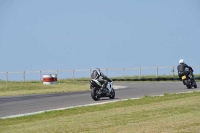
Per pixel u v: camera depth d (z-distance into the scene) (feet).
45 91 217.77
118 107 128.67
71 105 144.36
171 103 128.57
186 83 202.18
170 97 151.33
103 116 108.37
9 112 131.95
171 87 220.64
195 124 90.48
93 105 136.77
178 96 153.58
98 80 159.12
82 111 122.83
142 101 141.79
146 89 210.59
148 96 157.89
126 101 144.36
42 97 182.39
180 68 203.10
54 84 274.16
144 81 315.58
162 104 127.24
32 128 95.86
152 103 132.87
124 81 324.60
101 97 172.65
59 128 93.76
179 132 83.30
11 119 113.50
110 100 156.97
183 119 96.99
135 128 88.74
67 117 110.93
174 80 315.58
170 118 99.55
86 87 245.65
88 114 113.80
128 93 187.73
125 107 124.98
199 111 110.11
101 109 125.80
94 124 96.94
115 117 105.81
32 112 129.29
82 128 92.68
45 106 144.77
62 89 230.89
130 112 113.29
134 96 170.40
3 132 92.63
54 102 157.48
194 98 140.36
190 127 87.51
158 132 83.82
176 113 108.37
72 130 90.99
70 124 98.37
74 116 111.65
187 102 128.88
